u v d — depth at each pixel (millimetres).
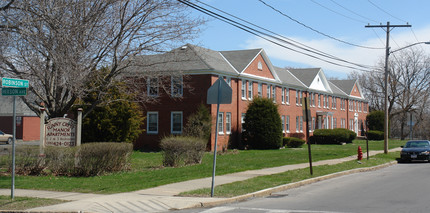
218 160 23953
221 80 11891
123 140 27672
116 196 11766
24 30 15219
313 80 52875
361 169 20203
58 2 16531
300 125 49969
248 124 36719
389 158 27031
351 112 66188
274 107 37062
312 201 11281
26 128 48750
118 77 21922
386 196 11945
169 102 34938
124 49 19672
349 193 12711
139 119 29250
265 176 16219
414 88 69312
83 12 18266
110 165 16766
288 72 53562
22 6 15406
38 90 20047
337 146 42969
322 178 16438
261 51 40969
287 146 40188
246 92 38875
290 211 9773
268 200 11609
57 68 17234
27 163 16250
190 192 12250
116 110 27375
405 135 77188
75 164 15914
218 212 9852
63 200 11070
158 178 15477
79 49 17406
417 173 18922
